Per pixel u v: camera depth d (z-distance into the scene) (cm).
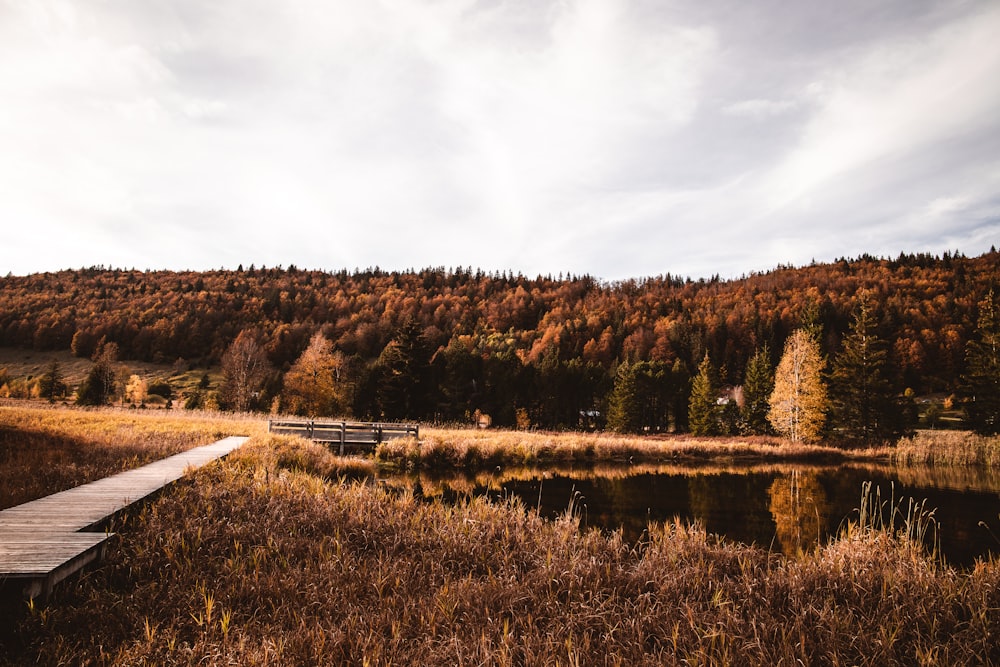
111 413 3184
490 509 930
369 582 588
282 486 959
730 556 711
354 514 816
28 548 555
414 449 2055
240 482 969
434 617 495
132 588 556
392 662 414
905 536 696
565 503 1425
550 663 412
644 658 428
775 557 827
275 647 426
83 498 808
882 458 3073
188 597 518
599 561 670
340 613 512
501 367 5700
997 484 2017
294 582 564
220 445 1677
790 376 3747
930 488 1894
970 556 987
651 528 1103
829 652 431
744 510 1404
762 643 449
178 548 643
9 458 1171
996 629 482
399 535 753
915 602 538
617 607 536
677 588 585
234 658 411
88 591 528
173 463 1223
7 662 398
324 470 1571
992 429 3503
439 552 708
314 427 2361
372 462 1992
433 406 5141
